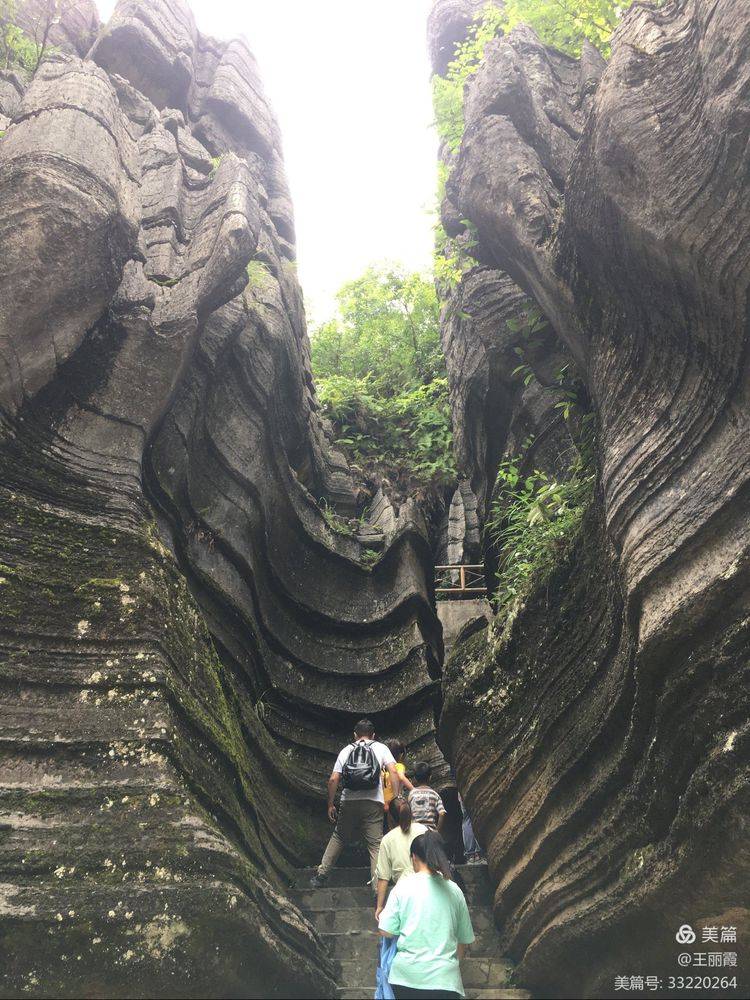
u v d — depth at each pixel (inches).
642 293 213.8
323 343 760.3
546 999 244.2
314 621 420.8
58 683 214.4
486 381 485.1
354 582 446.3
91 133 280.5
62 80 296.5
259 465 388.8
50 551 236.1
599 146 212.7
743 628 161.8
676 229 186.9
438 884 177.2
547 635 251.6
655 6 216.2
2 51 390.0
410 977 164.4
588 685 224.2
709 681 169.8
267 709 373.1
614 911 201.2
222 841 206.5
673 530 183.9
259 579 384.8
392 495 525.0
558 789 233.0
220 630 334.6
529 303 330.6
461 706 287.7
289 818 345.1
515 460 402.3
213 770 238.1
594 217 222.1
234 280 323.3
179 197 363.6
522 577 327.9
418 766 290.7
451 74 428.8
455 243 385.7
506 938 266.8
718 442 182.5
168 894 187.2
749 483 167.9
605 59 332.2
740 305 173.8
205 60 548.4
